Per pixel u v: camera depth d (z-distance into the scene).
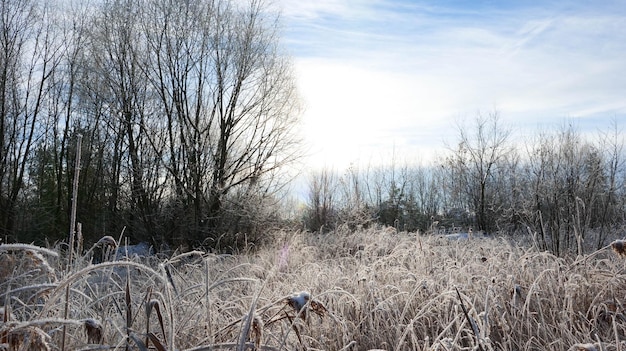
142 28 18.11
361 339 3.46
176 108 17.91
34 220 20.84
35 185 22.97
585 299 3.96
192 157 17.38
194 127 17.75
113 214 19.44
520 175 14.09
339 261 7.87
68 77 22.61
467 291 4.25
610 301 3.87
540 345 3.19
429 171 27.20
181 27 17.89
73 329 2.71
